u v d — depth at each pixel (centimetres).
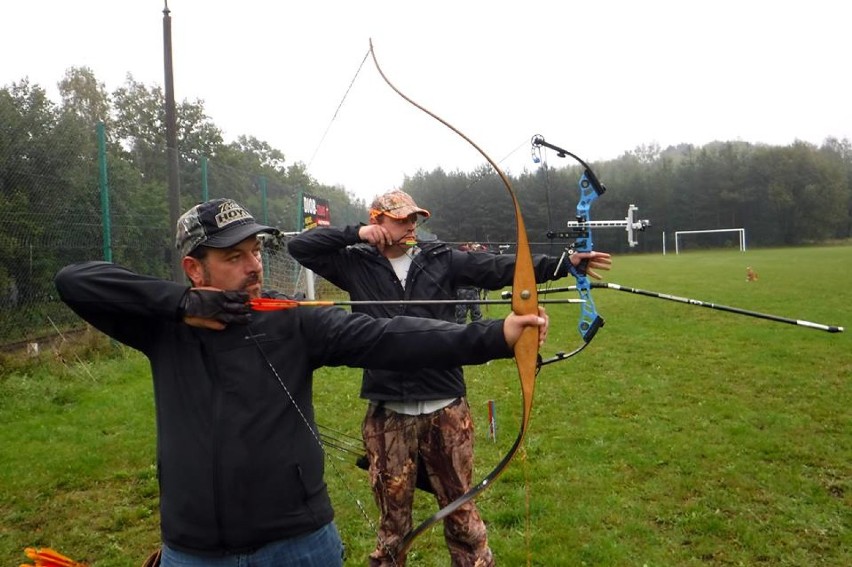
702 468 428
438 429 248
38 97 843
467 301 180
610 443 479
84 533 364
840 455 445
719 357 763
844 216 4581
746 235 4244
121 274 157
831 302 1232
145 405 609
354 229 266
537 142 290
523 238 167
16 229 765
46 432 530
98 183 884
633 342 881
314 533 164
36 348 745
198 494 154
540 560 322
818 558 318
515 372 722
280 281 1345
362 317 169
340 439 507
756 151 4469
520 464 441
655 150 6694
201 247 162
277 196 1386
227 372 158
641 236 4147
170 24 789
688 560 320
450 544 258
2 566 331
